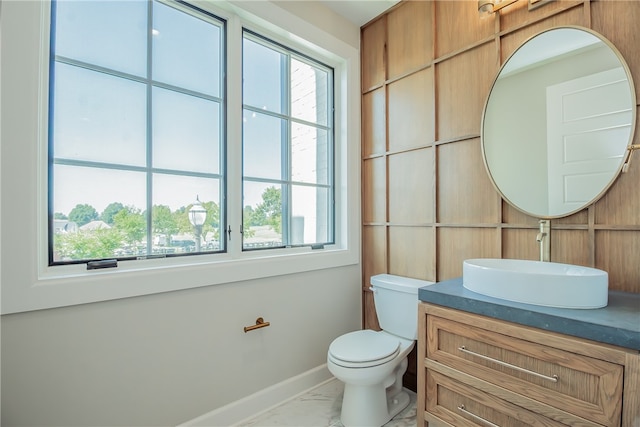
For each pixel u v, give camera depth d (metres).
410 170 2.00
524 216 1.50
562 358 0.93
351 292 2.23
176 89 1.54
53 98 1.21
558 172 1.38
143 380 1.34
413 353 1.95
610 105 1.25
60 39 1.23
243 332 1.67
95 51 1.31
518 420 1.02
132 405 1.31
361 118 2.30
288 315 1.87
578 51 1.33
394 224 2.09
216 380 1.57
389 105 2.12
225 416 1.59
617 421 0.83
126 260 1.37
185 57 1.57
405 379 1.98
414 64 1.97
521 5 1.50
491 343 1.09
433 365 1.27
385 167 2.14
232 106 1.69
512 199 1.52
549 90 1.41
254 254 1.80
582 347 0.89
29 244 1.09
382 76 2.16
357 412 1.55
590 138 1.30
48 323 1.13
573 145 1.34
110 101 1.35
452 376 1.21
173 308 1.43
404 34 2.03
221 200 1.69
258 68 1.87
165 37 1.51
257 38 1.85
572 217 1.35
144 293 1.33
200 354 1.51
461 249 1.75
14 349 1.07
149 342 1.36
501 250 1.58
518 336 1.02
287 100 2.02
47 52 1.19
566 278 1.02
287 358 1.87
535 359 0.99
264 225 1.89
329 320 2.10
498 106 1.57
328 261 2.06
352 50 2.23
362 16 2.17
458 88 1.75
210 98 1.66
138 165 1.42
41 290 1.11
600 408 0.86
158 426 1.38
